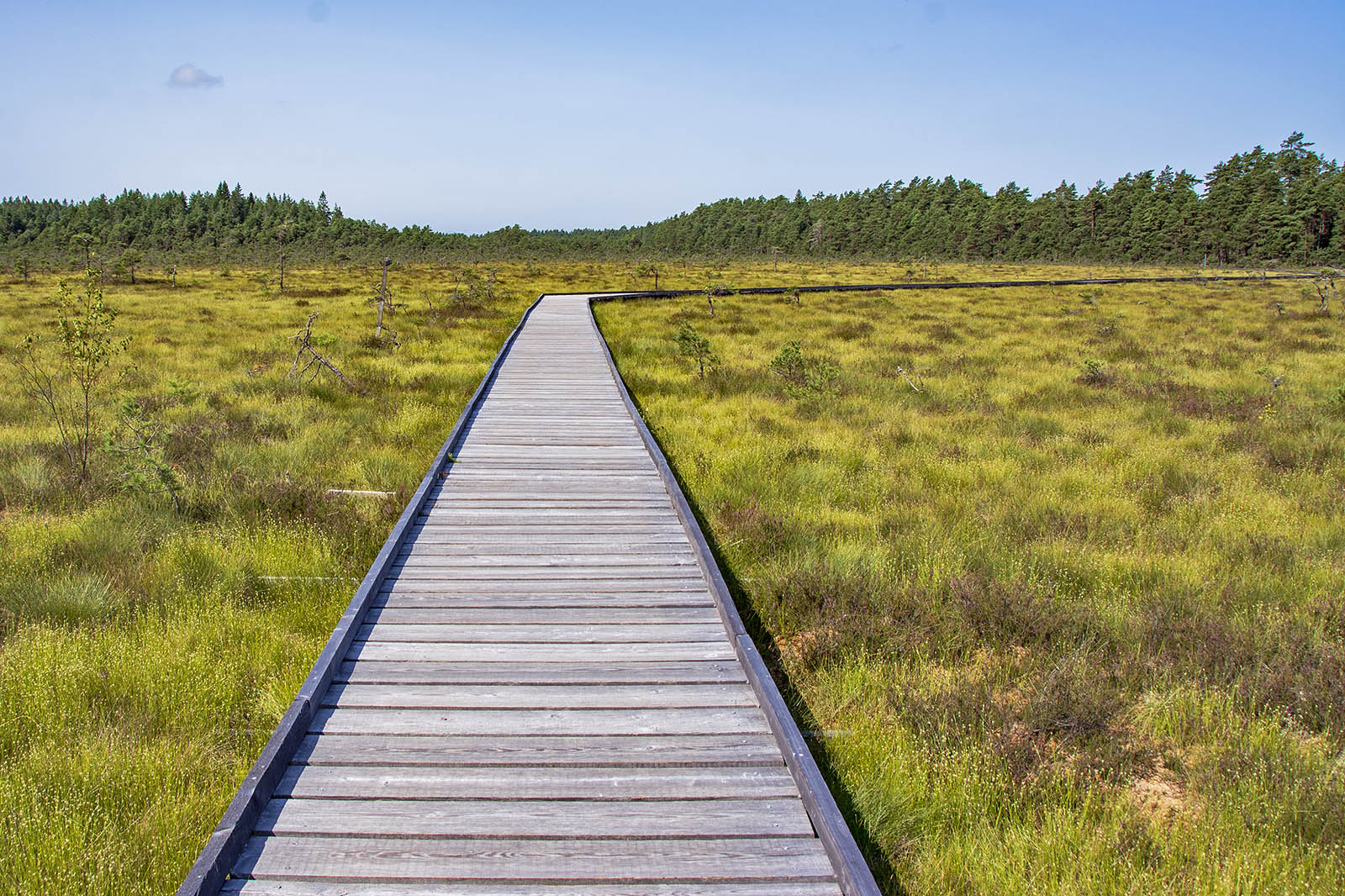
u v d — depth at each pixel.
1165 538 7.02
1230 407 12.49
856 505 7.93
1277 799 3.60
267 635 4.94
